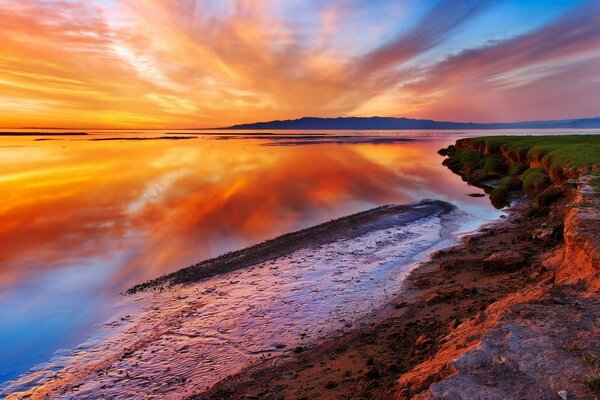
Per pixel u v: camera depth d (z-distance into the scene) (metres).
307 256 16.44
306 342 9.84
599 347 5.46
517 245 15.45
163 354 9.67
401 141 115.31
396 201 27.69
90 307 12.19
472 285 11.73
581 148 28.17
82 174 39.91
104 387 8.54
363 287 13.15
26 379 8.92
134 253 16.92
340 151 74.12
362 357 8.51
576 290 7.86
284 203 26.86
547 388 4.82
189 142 109.00
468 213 23.70
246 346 9.85
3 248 17.39
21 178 36.97
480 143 51.06
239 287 13.45
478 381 5.11
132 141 113.38
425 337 8.59
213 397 7.89
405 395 5.66
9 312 11.87
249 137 154.12
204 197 28.47
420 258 15.87
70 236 19.09
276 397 7.40
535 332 6.08
